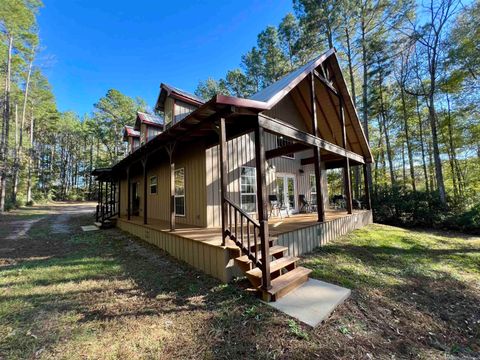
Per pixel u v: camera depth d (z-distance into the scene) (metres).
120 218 10.03
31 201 21.52
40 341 2.31
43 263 4.90
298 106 9.59
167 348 2.25
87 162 36.03
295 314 2.80
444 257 5.74
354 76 16.00
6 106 16.31
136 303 3.12
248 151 7.80
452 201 10.40
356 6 12.67
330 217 7.78
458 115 12.41
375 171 17.30
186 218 7.15
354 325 2.76
